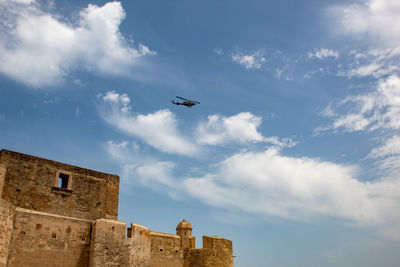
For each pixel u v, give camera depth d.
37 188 40.56
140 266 42.22
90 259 38.28
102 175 46.44
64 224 38.38
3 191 38.22
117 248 39.69
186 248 52.50
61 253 37.28
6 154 39.41
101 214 44.84
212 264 50.97
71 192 42.97
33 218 36.69
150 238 45.81
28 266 35.16
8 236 34.44
